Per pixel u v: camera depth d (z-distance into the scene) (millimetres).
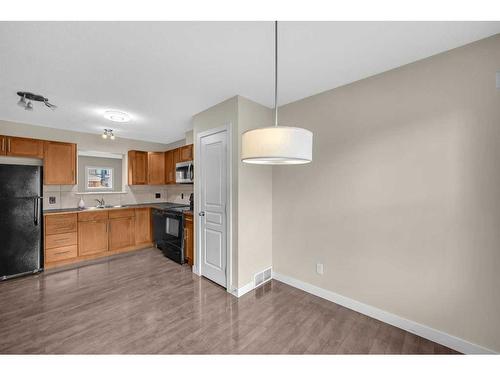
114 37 1567
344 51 1750
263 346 1742
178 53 1767
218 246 2803
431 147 1803
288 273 2803
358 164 2201
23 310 2230
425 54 1786
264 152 1129
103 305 2328
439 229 1771
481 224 1604
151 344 1755
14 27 1447
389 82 2016
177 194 5180
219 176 2771
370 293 2141
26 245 3117
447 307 1743
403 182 1938
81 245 3662
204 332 1904
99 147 4398
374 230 2105
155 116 3268
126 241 4207
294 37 1581
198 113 3090
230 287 2607
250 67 1978
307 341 1802
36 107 2902
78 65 1924
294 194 2725
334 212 2377
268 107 2881
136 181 4738
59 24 1427
